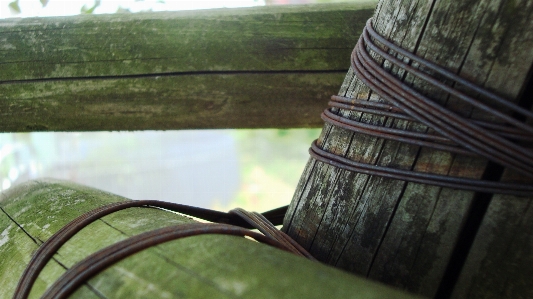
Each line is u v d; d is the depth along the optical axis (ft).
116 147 8.02
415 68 0.83
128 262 0.75
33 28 1.38
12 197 1.26
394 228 0.88
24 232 1.03
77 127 1.42
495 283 0.85
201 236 0.78
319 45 1.32
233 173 7.39
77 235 0.88
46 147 6.92
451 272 0.87
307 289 0.66
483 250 0.84
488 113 0.80
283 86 1.35
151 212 0.94
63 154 7.34
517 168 0.78
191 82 1.35
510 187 0.80
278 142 8.05
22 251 0.96
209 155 8.02
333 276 0.68
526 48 0.78
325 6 1.36
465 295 0.86
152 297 0.69
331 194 0.95
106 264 0.75
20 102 1.39
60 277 0.75
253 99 1.36
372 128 0.87
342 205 0.93
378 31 0.90
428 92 0.83
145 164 7.70
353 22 1.32
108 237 0.85
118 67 1.35
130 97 1.37
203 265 0.71
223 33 1.33
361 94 0.91
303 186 1.01
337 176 0.94
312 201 0.98
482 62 0.80
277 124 1.41
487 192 0.82
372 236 0.90
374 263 0.90
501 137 0.78
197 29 1.34
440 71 0.81
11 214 1.14
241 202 6.42
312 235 0.98
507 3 0.78
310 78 1.34
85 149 7.75
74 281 0.74
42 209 1.09
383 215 0.89
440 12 0.82
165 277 0.71
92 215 0.91
